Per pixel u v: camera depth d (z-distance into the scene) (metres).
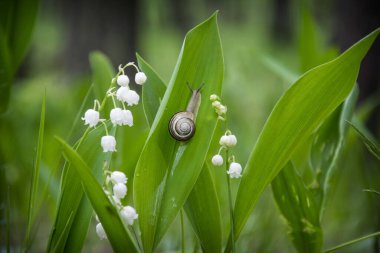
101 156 0.44
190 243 0.71
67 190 0.43
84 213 0.44
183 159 0.44
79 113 0.50
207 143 0.44
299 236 0.49
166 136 0.44
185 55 0.44
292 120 0.44
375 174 0.83
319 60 0.69
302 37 0.68
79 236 0.44
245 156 0.79
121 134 0.54
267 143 0.44
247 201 0.45
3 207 0.57
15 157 0.70
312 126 0.44
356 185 0.89
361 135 0.45
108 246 0.75
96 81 0.57
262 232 0.67
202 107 0.44
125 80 0.42
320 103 0.44
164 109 0.42
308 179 0.56
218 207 0.45
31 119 0.99
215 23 0.44
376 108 1.22
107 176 0.42
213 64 0.44
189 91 0.44
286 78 0.64
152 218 0.44
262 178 0.45
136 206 0.44
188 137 0.44
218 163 0.44
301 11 0.68
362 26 1.34
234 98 1.21
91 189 0.40
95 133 0.44
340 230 0.83
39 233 0.81
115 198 0.41
